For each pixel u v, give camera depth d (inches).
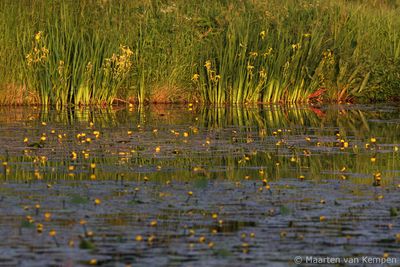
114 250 931.3
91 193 1181.1
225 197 1170.6
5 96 2187.5
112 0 2340.1
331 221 1057.5
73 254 916.0
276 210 1105.4
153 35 2343.8
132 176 1296.8
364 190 1225.4
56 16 2231.8
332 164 1416.1
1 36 2172.7
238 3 2477.9
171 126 1845.5
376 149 1573.6
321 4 2524.6
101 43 2274.9
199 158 1451.8
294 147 1585.9
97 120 1926.7
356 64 2501.2
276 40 2410.2
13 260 893.2
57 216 1061.1
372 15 2618.1
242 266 887.1
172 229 1013.2
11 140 1598.2
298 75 2426.2
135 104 2313.0
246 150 1541.6
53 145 1555.1
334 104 2427.4
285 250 941.2
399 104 2444.6
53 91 2222.0
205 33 2364.7
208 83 2372.0
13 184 1230.3
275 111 2199.8
